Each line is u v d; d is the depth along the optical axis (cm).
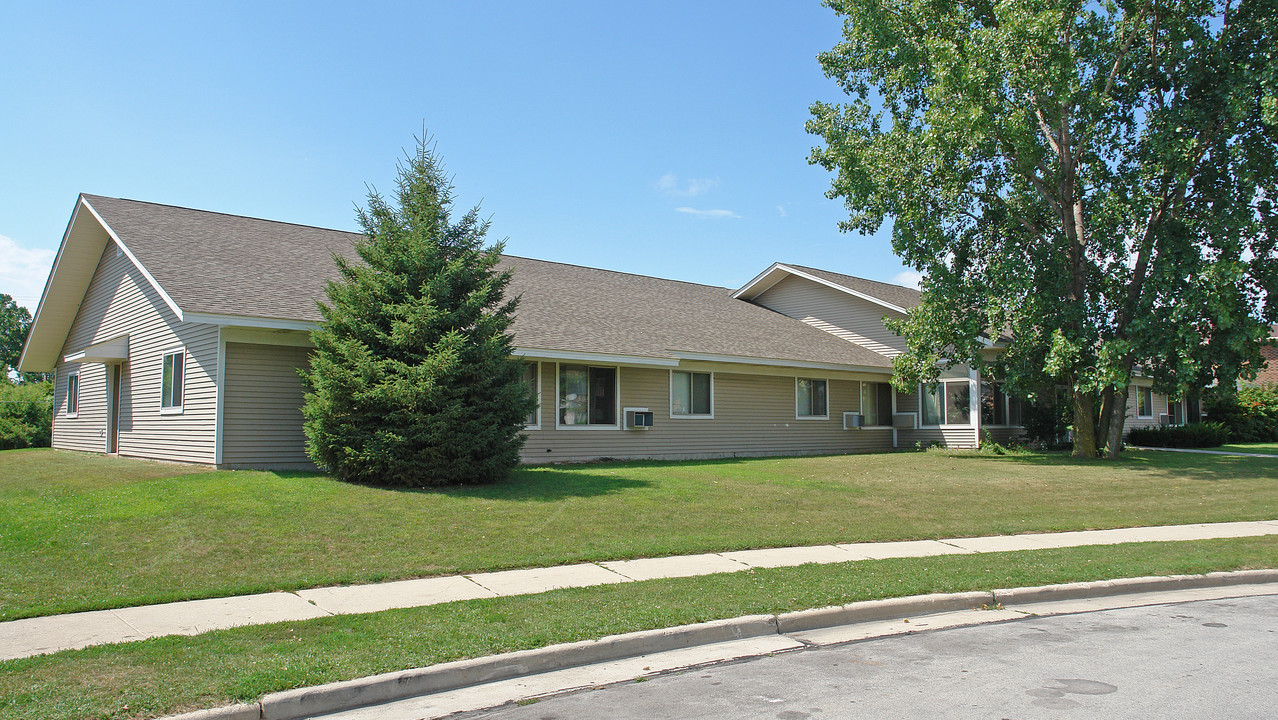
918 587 848
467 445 1341
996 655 661
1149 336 1973
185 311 1371
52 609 718
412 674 570
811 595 807
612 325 2164
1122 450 2738
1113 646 688
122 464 1680
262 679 545
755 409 2459
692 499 1377
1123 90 2128
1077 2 1973
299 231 2111
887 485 1661
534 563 945
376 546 981
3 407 3184
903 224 2239
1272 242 2036
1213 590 934
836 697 555
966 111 1967
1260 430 3700
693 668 628
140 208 1942
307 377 1391
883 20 2212
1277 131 1966
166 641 630
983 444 2648
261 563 896
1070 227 2181
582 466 1850
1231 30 1973
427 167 1461
